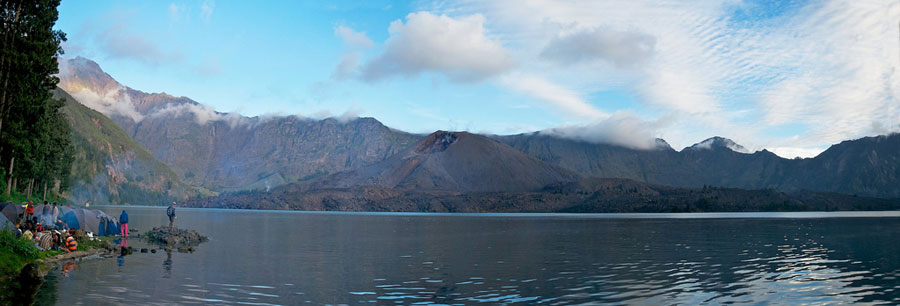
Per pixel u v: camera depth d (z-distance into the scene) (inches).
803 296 1022.4
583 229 4052.7
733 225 4896.7
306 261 1581.0
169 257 1579.7
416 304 933.8
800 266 1509.6
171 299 920.9
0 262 1130.7
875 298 1004.6
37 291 951.6
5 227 1293.1
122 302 880.3
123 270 1259.8
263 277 1218.0
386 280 1209.4
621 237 2960.1
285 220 5905.5
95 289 989.2
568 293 1047.6
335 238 2736.2
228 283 1112.8
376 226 4512.8
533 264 1546.5
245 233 3046.3
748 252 1968.5
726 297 1007.0
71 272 1205.1
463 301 963.3
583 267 1478.8
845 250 2065.7
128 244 1973.4
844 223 5349.4
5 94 2158.0
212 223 4424.2
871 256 1818.4
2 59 2094.0
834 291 1078.4
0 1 2114.9
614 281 1208.2
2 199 2583.7
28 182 3799.2
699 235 3171.8
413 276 1279.5
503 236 3056.1
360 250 2012.8
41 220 1753.2
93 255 1567.4
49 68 2326.5
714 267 1480.1
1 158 2625.5
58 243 1521.9
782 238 2856.8
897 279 1248.8
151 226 3499.0
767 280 1225.4
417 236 3009.4
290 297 977.5
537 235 3174.2
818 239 2768.2
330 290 1060.5
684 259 1704.0
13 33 2150.6
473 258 1734.7
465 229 4030.5
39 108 2443.4
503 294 1037.2
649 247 2203.5
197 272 1266.0
